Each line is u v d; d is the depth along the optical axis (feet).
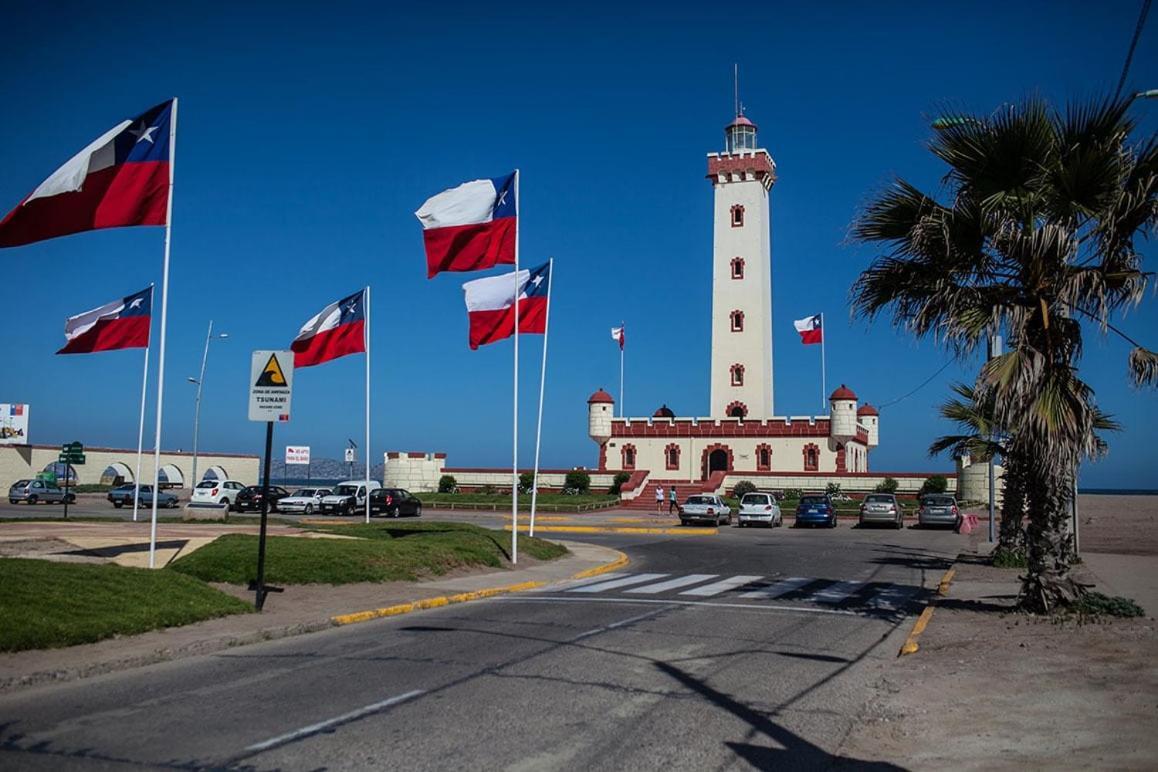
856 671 33.65
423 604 49.19
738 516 151.33
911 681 31.58
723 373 223.92
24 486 160.45
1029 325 43.52
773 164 235.20
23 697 27.35
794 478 211.41
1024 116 42.68
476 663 33.24
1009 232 42.96
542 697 28.04
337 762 21.29
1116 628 40.68
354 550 59.00
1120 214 41.73
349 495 161.89
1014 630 41.29
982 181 44.39
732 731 24.85
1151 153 41.88
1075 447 41.81
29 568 39.60
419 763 21.30
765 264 231.30
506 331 71.61
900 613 49.90
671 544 106.32
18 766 20.53
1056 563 45.44
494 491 228.22
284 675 30.94
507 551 73.41
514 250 69.00
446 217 67.77
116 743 22.52
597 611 48.49
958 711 27.17
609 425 227.20
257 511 163.02
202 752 21.88
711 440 222.07
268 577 51.90
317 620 41.55
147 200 47.47
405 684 29.58
